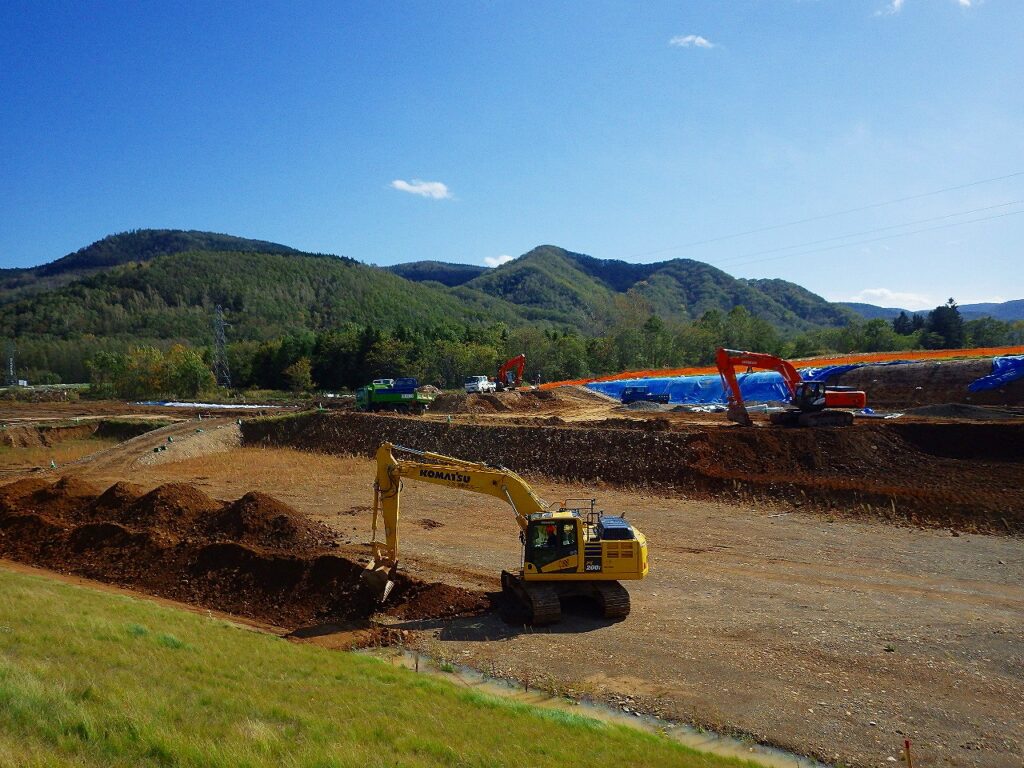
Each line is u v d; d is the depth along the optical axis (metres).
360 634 19.17
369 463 45.22
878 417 44.53
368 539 27.86
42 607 15.92
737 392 41.94
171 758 8.55
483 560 25.33
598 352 121.38
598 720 13.34
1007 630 18.25
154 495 29.19
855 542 26.64
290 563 22.73
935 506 29.14
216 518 27.80
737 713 14.30
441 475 20.52
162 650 13.88
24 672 10.71
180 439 48.62
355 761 9.13
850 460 35.19
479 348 108.38
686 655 17.14
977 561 24.16
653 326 129.38
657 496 34.59
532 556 19.25
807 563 24.44
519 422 48.78
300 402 83.75
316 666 14.67
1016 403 49.72
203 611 21.28
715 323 141.62
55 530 28.00
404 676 14.91
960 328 125.88
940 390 54.19
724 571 23.73
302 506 33.91
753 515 30.78
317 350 112.00
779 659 16.81
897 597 20.98
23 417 65.75
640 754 11.27
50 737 8.71
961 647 17.27
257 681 12.80
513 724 12.22
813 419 40.44
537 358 112.94
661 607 20.50
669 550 26.14
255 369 116.25
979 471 32.50
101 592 20.56
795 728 13.70
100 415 67.00
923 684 15.43
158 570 24.20
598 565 19.09
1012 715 14.05
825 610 19.98
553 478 38.62
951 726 13.69
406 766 9.26
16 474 41.62
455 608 20.61
